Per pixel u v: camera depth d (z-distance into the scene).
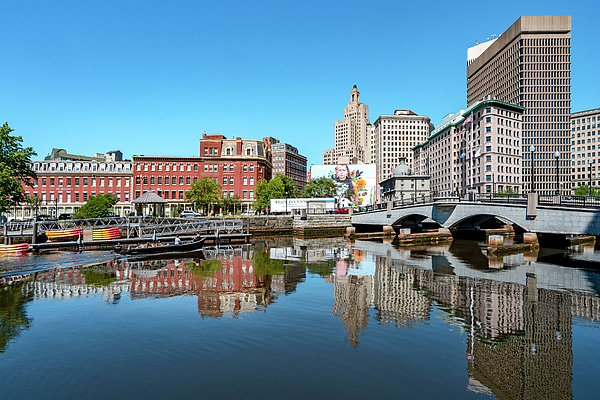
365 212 56.56
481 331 12.63
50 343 11.27
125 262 27.67
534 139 124.94
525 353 10.83
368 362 10.05
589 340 11.93
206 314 14.24
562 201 33.66
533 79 124.56
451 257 31.27
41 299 16.50
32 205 81.06
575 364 10.16
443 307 15.55
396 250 37.03
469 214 41.84
